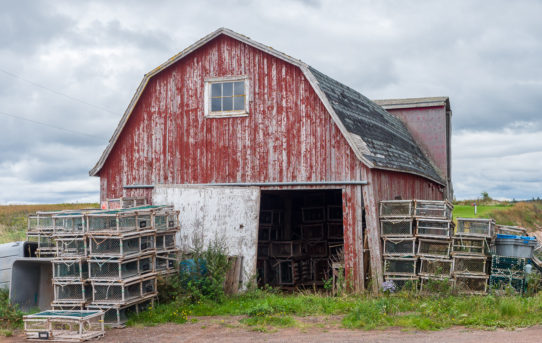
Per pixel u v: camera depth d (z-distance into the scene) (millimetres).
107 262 10969
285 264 17250
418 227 13641
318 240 17953
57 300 11117
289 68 14789
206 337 9422
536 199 50938
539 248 13930
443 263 13219
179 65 16031
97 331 9898
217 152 15438
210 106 15648
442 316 10367
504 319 10000
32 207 39469
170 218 13102
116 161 16672
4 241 21375
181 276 12797
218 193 15023
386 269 13836
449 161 29219
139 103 16469
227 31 15266
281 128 14781
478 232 13039
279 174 14711
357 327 9922
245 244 14570
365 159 13484
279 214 18625
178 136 15922
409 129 27734
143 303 11773
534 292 12430
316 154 14375
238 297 13328
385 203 14125
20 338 9805
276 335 9414
